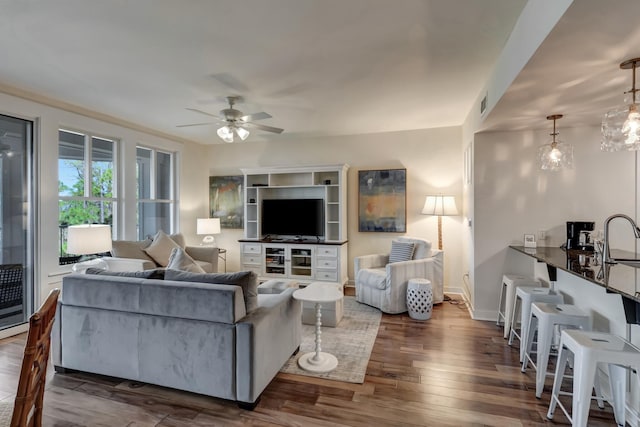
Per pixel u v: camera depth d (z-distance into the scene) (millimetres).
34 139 3457
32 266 3449
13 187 3338
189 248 4844
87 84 3180
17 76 2988
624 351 1606
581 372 1650
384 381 2418
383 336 3248
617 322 2105
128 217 4512
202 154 6027
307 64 2732
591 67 1936
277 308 2389
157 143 5023
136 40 2352
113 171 4418
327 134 5301
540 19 1671
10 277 3320
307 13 2018
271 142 5762
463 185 4695
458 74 2914
